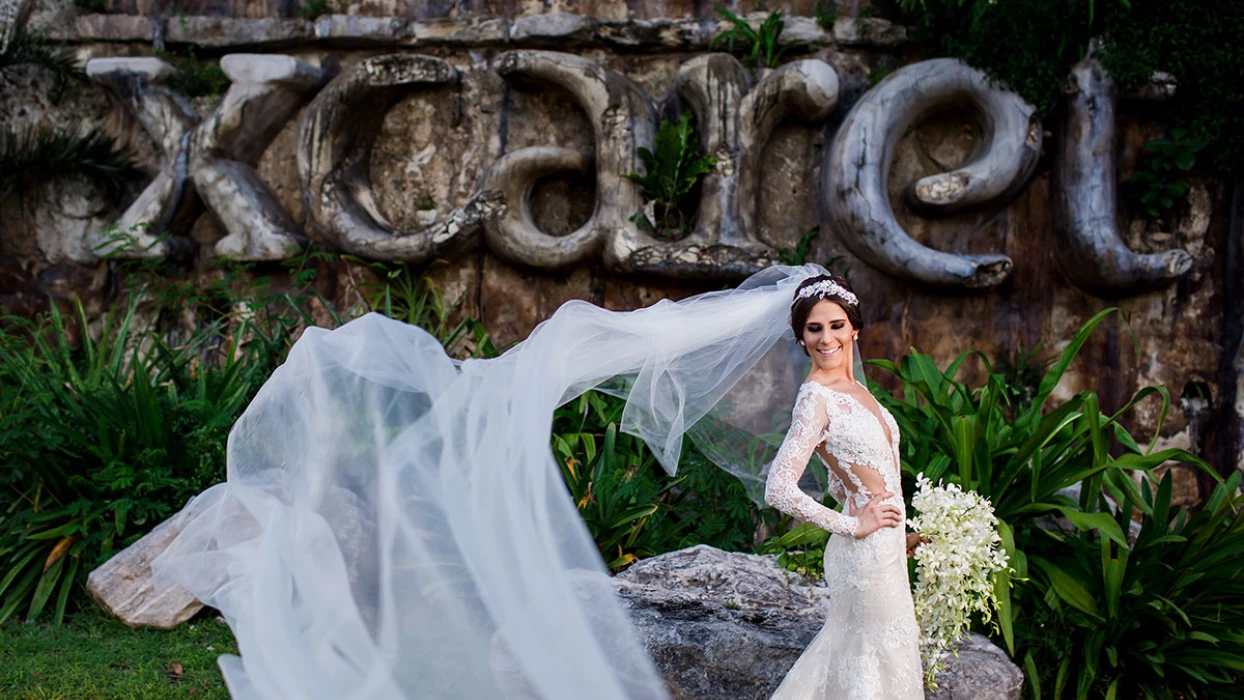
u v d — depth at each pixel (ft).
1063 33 18.66
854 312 9.25
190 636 13.30
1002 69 19.04
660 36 20.80
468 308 21.27
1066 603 12.18
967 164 19.47
